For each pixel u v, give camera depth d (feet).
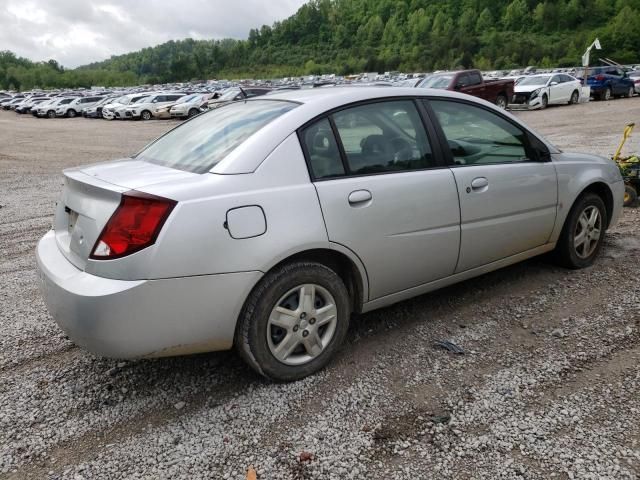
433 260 11.56
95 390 10.15
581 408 8.96
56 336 12.49
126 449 8.47
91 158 51.52
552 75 82.43
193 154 10.37
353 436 8.55
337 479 7.68
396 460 8.00
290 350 9.91
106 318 8.38
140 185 8.89
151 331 8.59
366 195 10.28
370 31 595.47
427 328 12.02
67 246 9.92
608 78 91.25
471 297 13.55
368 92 11.16
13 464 8.22
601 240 15.43
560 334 11.44
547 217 13.71
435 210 11.28
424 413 9.04
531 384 9.70
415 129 11.51
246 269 8.99
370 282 10.73
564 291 13.58
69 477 7.92
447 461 7.93
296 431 8.72
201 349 9.23
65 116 137.69
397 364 10.59
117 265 8.43
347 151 10.44
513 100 79.77
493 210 12.39
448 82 67.46
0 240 21.39
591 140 43.37
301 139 9.95
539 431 8.46
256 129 10.09
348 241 10.07
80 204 9.50
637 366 10.11
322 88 12.19
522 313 12.53
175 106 111.96
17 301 14.70
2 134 85.10
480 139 12.60
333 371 10.43
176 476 7.86
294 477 7.74
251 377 10.35
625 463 7.72
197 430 8.85
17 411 9.55
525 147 13.51
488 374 10.10
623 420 8.63
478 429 8.58
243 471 7.89
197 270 8.63
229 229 8.84
